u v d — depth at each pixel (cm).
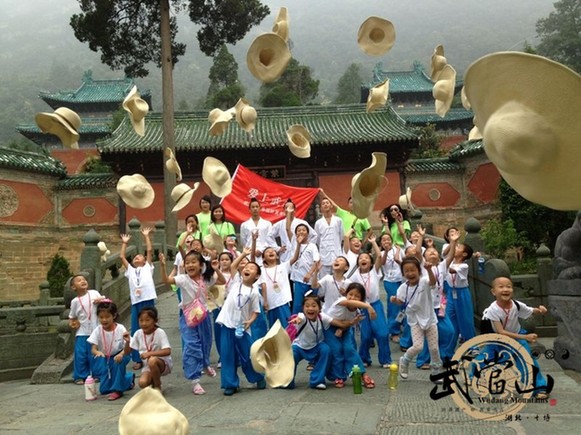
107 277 1667
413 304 655
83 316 784
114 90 4744
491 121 137
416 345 652
